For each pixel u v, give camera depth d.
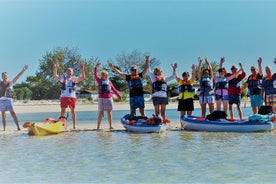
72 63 82.12
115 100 54.91
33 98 83.94
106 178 7.25
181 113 15.09
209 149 10.15
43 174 7.62
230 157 9.00
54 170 7.95
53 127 13.73
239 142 11.35
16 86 91.75
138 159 8.91
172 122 18.34
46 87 83.31
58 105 47.50
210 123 14.11
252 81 15.00
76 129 15.10
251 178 7.09
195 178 7.15
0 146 11.05
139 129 13.82
